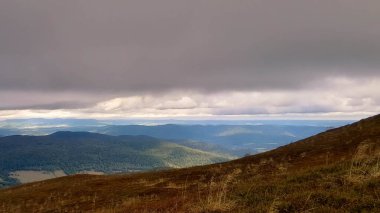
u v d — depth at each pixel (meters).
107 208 22.70
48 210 27.69
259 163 36.53
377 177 13.77
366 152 27.33
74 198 32.88
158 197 23.48
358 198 11.48
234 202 13.21
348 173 15.05
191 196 17.94
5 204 33.75
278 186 14.98
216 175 33.50
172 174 41.00
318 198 12.03
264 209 11.70
